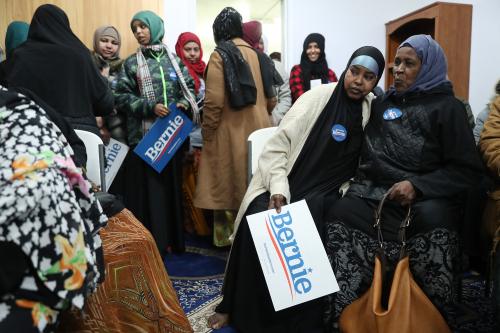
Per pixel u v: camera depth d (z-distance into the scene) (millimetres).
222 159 2184
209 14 5047
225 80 2088
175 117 2193
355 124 1630
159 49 2316
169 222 2393
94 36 2596
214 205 2207
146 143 2135
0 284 691
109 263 1097
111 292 1084
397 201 1417
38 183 725
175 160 2344
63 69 1674
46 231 732
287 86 2986
